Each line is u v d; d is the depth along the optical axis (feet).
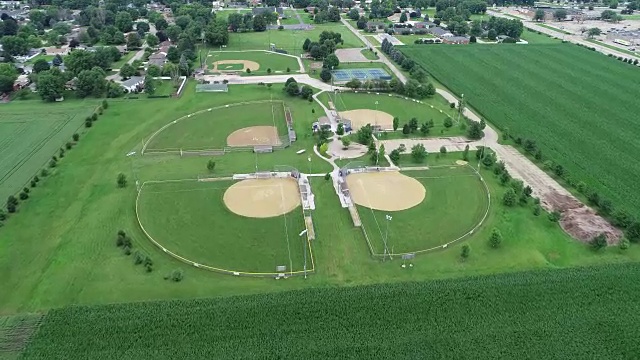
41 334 285.84
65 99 643.04
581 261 357.41
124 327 291.58
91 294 317.01
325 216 404.16
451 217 406.21
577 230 391.04
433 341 286.46
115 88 648.79
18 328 289.53
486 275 340.18
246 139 538.88
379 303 314.14
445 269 347.56
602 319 303.89
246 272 339.57
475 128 547.90
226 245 366.43
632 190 453.17
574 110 635.66
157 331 289.53
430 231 387.75
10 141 522.06
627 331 295.28
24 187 437.99
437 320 301.43
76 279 329.52
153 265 344.49
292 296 318.45
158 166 477.77
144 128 560.20
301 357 274.77
